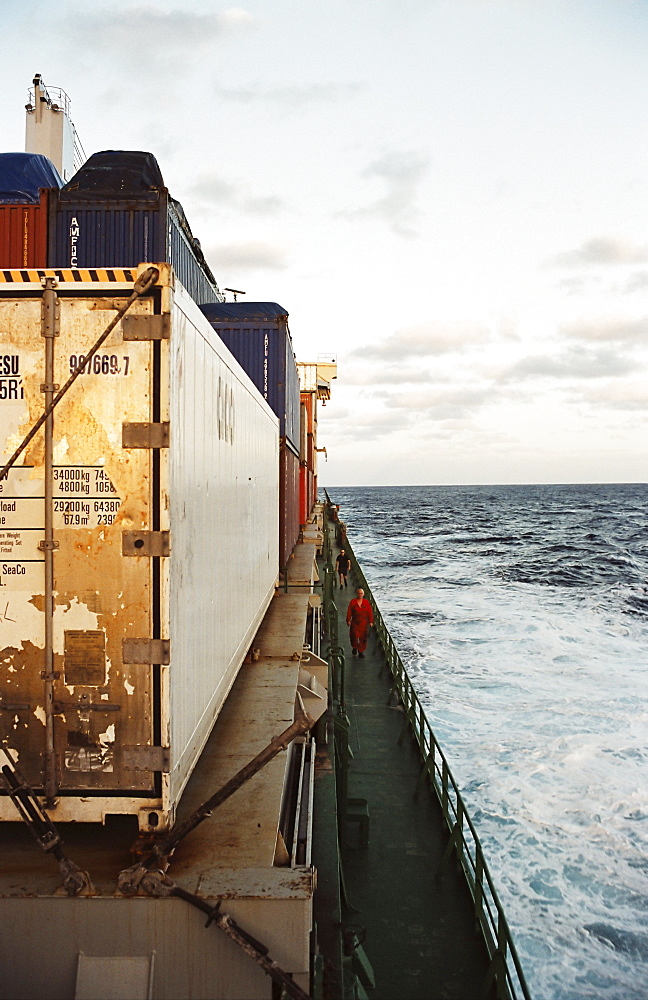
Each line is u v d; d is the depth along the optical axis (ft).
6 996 11.40
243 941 10.92
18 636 12.63
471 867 25.00
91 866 12.87
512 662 70.85
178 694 13.28
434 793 30.37
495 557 207.62
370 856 25.58
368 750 35.22
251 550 26.76
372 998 18.62
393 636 84.74
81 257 31.60
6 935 11.46
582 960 26.48
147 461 12.53
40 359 12.64
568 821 36.91
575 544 249.14
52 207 31.58
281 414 45.96
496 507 569.64
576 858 33.42
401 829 27.53
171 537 12.57
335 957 16.44
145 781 12.48
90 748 12.48
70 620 12.53
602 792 40.09
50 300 12.53
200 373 15.60
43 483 12.62
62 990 11.43
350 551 102.63
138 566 12.51
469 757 45.19
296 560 57.88
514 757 45.11
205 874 12.17
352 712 40.68
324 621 61.11
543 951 26.99
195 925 11.41
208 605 16.66
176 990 11.35
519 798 39.40
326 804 24.14
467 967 19.85
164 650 12.40
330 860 20.80
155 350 12.51
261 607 31.55
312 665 29.48
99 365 12.51
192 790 16.17
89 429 12.51
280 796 15.81
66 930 11.44
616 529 320.50
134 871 11.53
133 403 12.52
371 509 573.33
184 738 13.83
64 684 12.51
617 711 54.44
